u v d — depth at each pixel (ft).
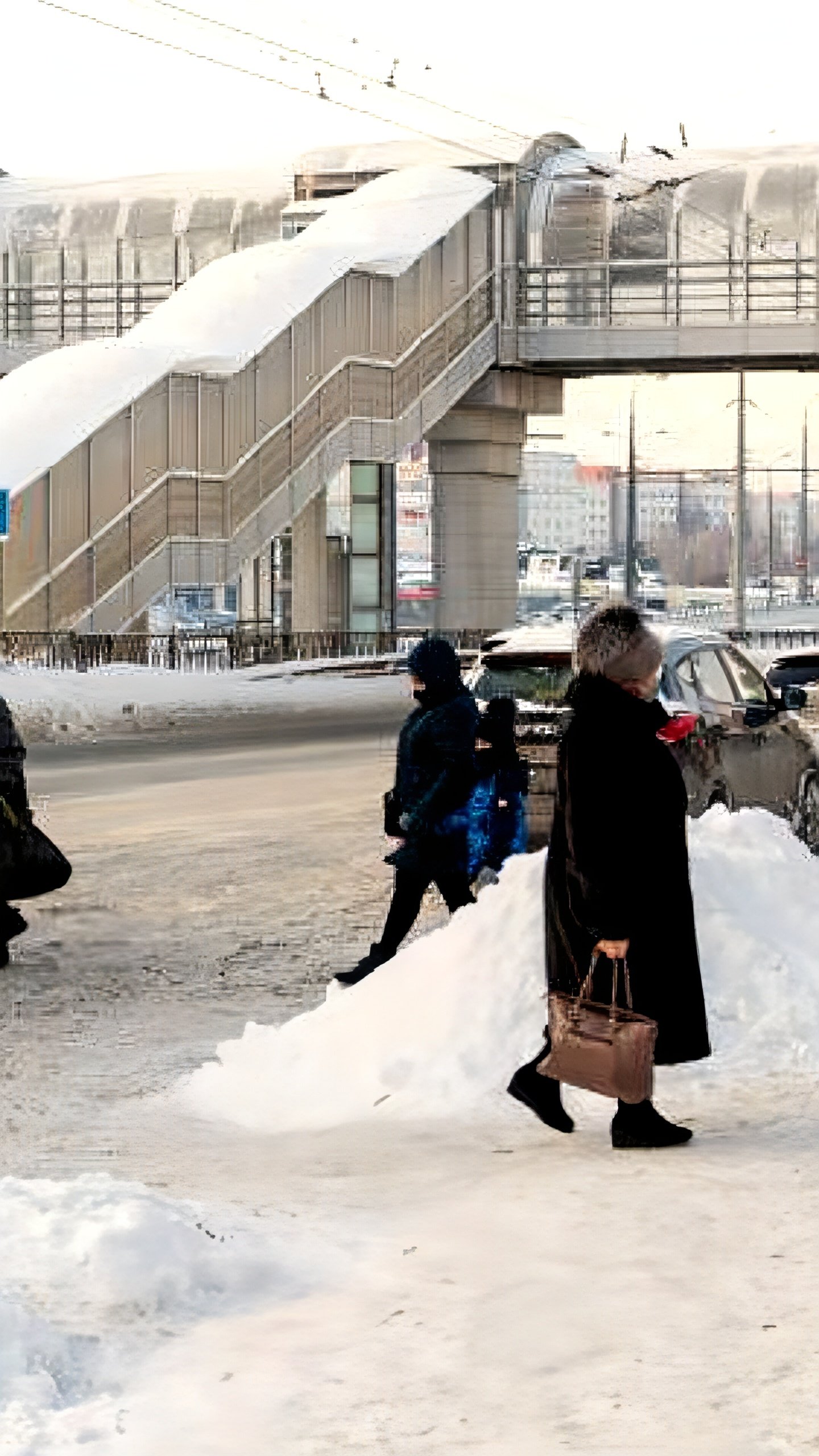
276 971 42.32
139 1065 33.06
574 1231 22.07
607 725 25.61
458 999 29.60
